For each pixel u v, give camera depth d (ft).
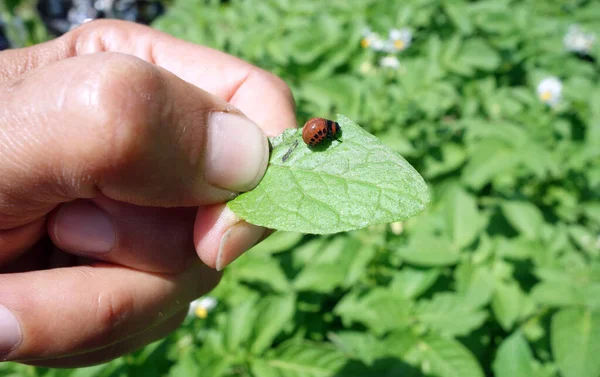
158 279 0.34
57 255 0.38
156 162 0.24
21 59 0.39
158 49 0.40
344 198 0.25
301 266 0.63
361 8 1.04
